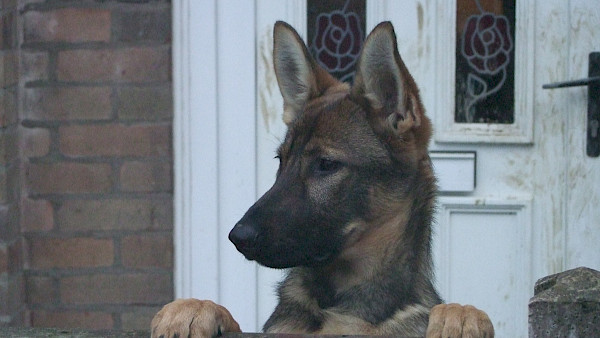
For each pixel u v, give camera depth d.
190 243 8.43
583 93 8.23
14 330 4.18
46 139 8.37
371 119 5.79
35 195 8.41
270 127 8.44
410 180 5.84
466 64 8.37
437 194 6.07
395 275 5.77
